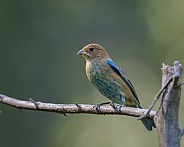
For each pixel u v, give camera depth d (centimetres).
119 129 1623
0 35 1611
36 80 1619
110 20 1730
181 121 1431
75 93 1633
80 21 1705
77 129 1612
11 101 631
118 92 879
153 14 1762
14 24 1631
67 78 1638
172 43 1734
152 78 1717
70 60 1661
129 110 635
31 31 1645
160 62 1727
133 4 1745
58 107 644
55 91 1622
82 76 1647
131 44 1736
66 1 1694
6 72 1600
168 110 533
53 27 1670
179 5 1742
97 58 897
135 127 1622
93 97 1631
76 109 650
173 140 531
